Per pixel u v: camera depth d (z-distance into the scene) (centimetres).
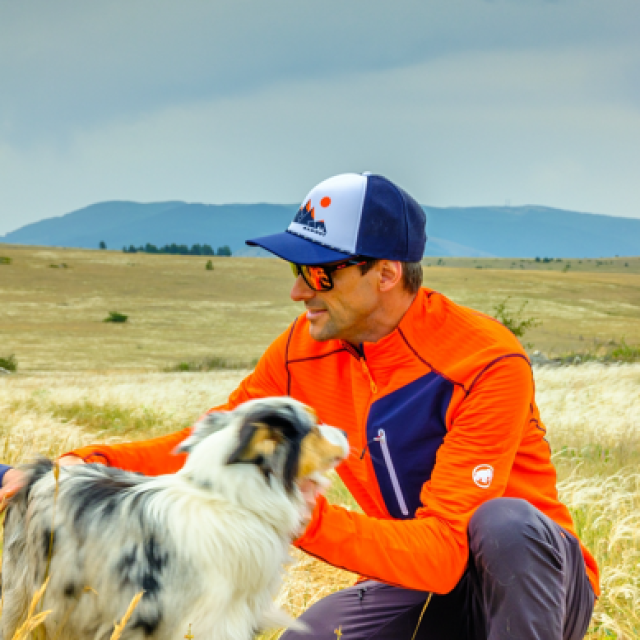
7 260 13250
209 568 232
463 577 284
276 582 252
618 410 1249
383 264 271
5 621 278
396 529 249
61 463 296
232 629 238
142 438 1205
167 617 236
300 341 315
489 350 269
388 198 274
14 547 280
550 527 251
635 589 431
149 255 15675
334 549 243
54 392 1672
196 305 10712
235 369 5075
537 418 295
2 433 848
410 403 277
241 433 236
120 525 246
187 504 238
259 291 12119
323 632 285
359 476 299
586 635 408
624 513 590
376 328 280
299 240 279
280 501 234
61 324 8888
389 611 285
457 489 259
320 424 254
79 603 251
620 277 15025
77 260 14125
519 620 242
